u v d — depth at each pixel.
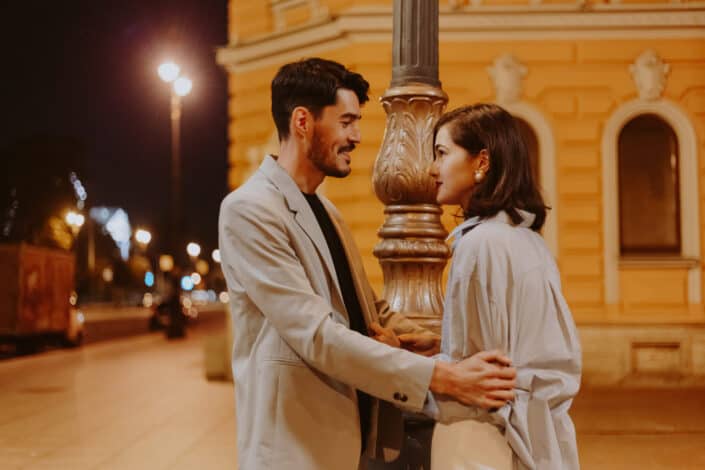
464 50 13.09
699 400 11.23
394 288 4.71
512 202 2.68
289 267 2.70
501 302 2.54
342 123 2.90
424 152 4.69
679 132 13.14
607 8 12.99
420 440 3.12
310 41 13.45
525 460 2.50
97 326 40.62
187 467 7.62
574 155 13.08
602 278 13.05
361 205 12.76
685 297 13.02
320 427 2.70
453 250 2.69
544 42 13.09
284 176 2.87
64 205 50.09
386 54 12.82
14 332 21.81
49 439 9.15
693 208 13.11
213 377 14.44
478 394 2.51
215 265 121.50
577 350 2.63
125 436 9.24
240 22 14.56
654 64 13.07
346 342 2.59
